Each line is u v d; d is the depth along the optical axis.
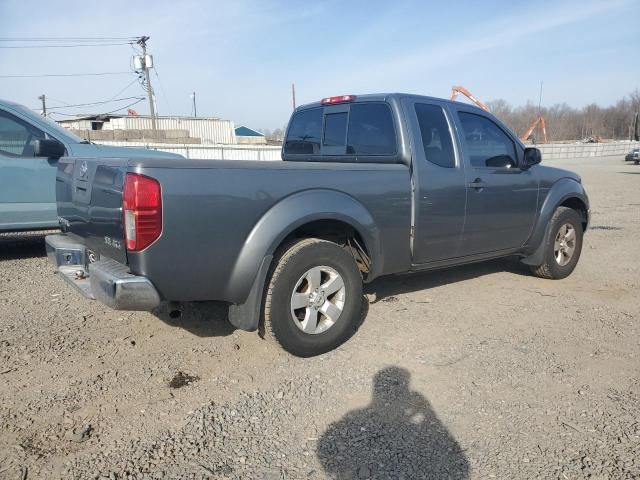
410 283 5.77
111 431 2.85
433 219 4.52
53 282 5.60
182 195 3.16
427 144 4.53
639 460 2.63
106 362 3.68
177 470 2.54
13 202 6.34
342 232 4.21
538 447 2.74
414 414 3.06
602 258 7.12
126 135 29.03
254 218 3.45
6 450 2.66
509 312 4.84
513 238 5.38
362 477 2.51
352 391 3.32
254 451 2.70
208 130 42.34
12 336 4.10
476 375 3.55
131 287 3.09
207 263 3.31
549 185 5.66
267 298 3.56
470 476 2.51
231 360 3.75
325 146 5.20
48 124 6.63
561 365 3.71
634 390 3.35
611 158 55.97
